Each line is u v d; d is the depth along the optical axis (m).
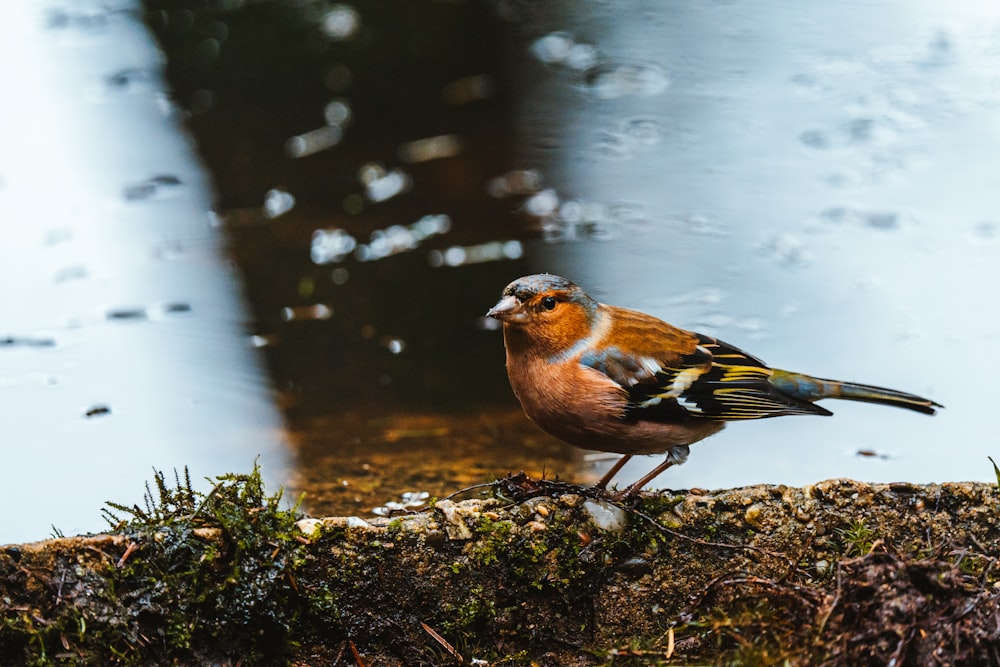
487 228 14.55
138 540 6.45
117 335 12.07
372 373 11.34
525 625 6.97
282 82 18.50
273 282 13.41
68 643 6.26
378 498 8.78
